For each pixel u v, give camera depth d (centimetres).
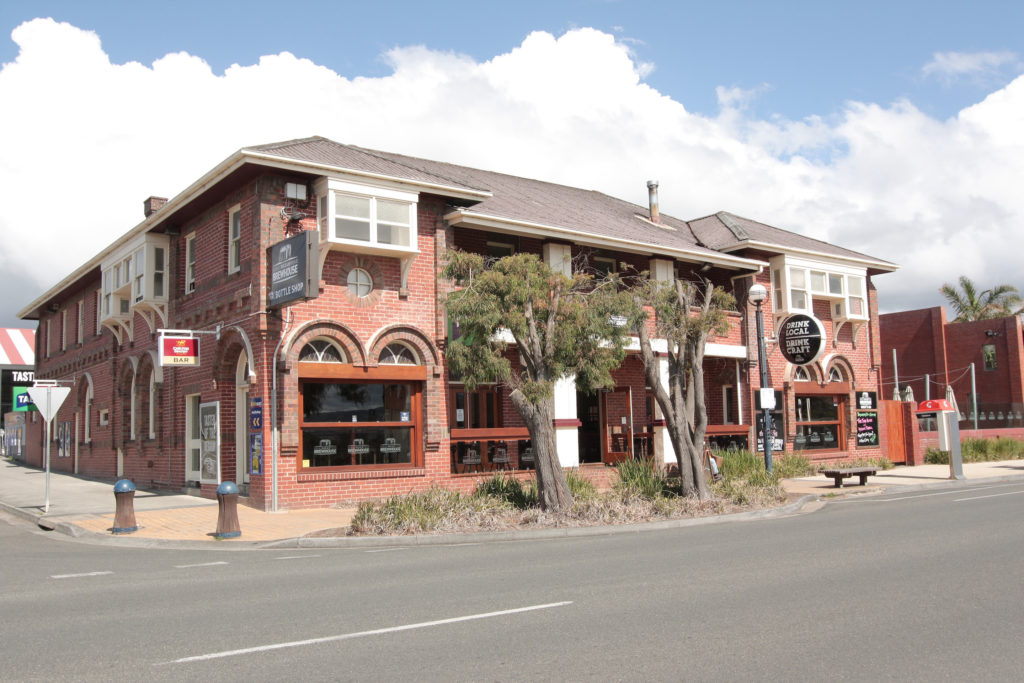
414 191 1753
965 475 2311
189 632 648
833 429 2677
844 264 2680
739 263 2375
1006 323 4181
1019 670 510
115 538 1295
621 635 607
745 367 2455
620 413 2323
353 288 1719
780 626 626
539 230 1959
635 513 1420
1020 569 841
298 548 1209
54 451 3164
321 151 1770
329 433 1684
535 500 1534
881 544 1040
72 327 2981
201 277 1908
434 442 1783
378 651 577
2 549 1205
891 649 559
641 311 1502
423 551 1133
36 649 602
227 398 1773
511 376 1468
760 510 1499
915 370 4528
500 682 498
